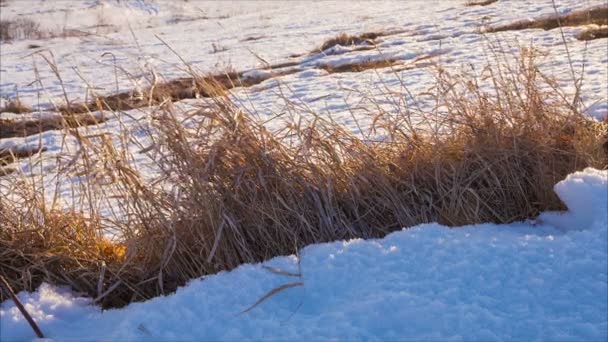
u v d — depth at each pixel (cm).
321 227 405
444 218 427
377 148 462
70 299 363
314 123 436
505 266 318
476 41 1711
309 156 420
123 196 398
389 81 1308
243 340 279
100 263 401
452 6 2823
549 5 2247
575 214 381
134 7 4972
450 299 294
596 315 283
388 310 287
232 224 380
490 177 448
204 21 3925
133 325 298
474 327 274
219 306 306
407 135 471
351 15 3103
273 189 409
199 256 393
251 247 400
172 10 4762
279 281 324
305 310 304
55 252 403
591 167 432
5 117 1375
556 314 286
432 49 1678
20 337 323
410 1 3431
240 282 324
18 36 3469
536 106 473
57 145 1066
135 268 394
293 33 2684
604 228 342
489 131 457
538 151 451
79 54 2447
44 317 334
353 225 421
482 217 432
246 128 412
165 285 388
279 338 277
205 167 391
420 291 302
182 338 286
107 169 387
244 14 4103
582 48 1375
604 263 314
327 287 317
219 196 396
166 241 389
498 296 299
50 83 1872
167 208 396
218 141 401
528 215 436
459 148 459
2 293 375
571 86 971
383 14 2920
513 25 1928
